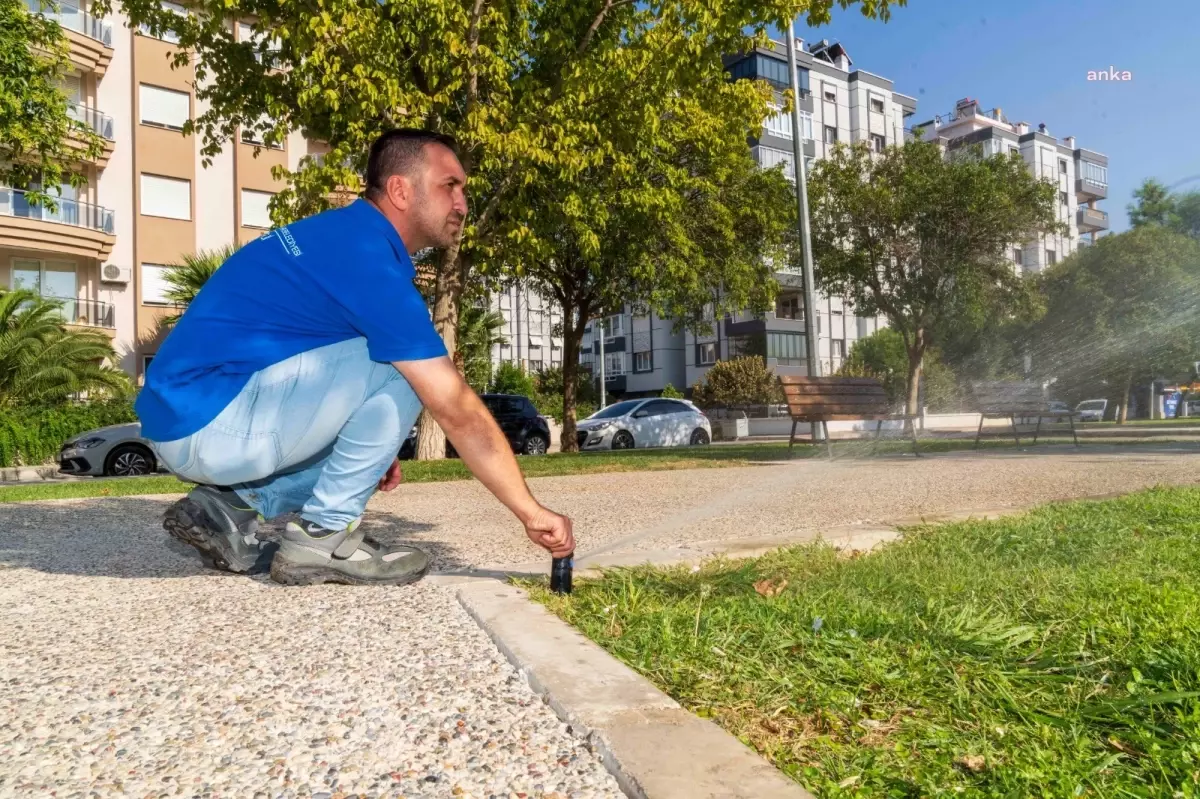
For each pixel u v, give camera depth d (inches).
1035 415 484.1
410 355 88.2
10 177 427.2
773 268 737.0
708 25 308.0
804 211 641.0
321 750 59.2
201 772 55.6
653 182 567.5
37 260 896.9
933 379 1393.9
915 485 263.4
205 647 84.2
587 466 374.9
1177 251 1072.8
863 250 920.9
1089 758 55.4
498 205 410.3
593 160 367.6
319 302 90.7
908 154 898.1
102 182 911.7
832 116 1775.3
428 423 446.6
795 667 74.5
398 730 62.8
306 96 320.2
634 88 362.3
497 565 130.0
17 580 127.6
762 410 1481.3
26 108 406.3
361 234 92.1
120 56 921.5
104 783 54.1
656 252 609.9
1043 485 255.8
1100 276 1101.1
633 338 1982.0
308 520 107.1
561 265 641.6
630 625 88.6
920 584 106.3
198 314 91.7
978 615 90.4
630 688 69.3
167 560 144.5
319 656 80.6
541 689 70.5
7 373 673.0
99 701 69.2
